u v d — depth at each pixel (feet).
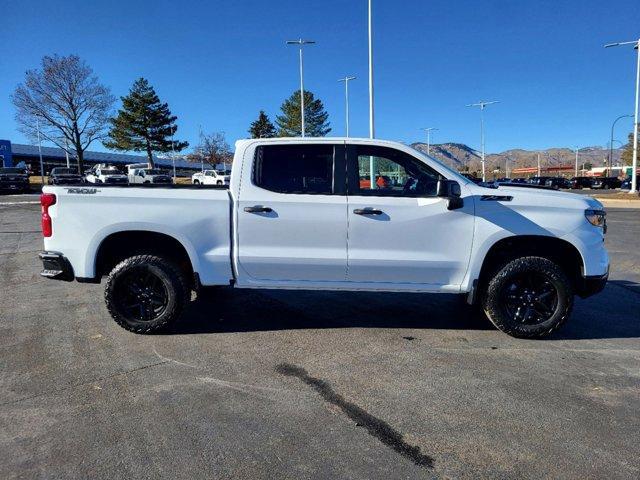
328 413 11.32
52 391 12.34
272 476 9.03
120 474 9.07
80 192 16.15
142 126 232.53
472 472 9.20
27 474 9.07
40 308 19.79
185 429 10.59
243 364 14.10
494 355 14.92
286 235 16.03
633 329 17.54
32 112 172.65
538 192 16.31
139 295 16.46
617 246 37.96
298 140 16.25
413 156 16.20
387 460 9.53
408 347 15.56
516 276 16.19
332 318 18.47
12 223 52.60
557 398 12.10
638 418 11.17
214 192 16.19
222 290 22.61
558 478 9.04
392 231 15.90
